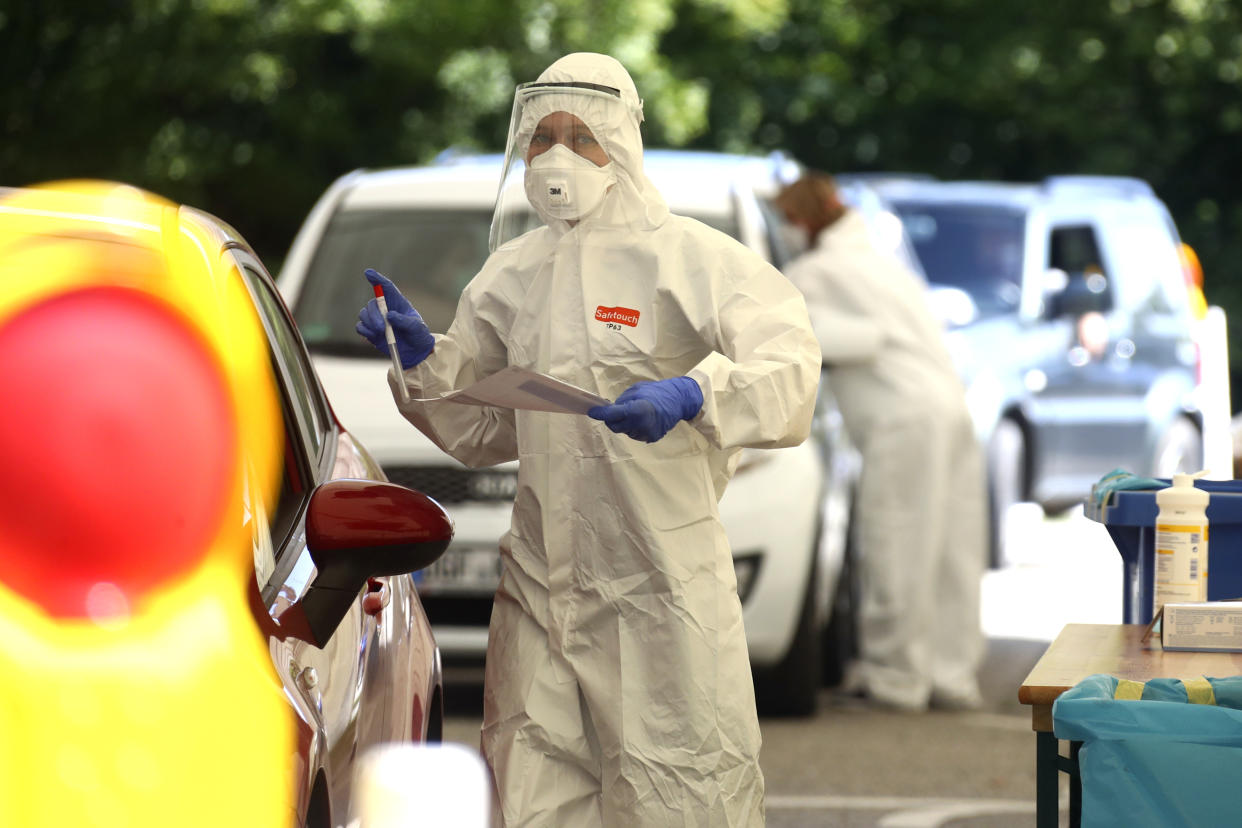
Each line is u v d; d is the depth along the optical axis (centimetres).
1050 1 6544
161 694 673
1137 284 3825
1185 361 3916
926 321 2091
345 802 842
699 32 6100
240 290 982
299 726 738
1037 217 3634
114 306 822
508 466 1812
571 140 984
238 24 4316
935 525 2073
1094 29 6538
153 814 646
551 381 888
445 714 1950
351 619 943
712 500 1005
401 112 4853
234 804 675
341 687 866
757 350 966
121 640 685
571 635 994
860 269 2066
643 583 983
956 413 2078
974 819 1591
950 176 6700
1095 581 3186
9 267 830
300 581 855
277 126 4659
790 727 1980
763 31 6150
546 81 991
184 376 809
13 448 753
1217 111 6544
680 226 998
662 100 5147
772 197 2269
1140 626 1094
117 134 4241
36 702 649
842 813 1608
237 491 812
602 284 994
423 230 2117
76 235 877
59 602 693
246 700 708
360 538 861
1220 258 6625
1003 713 2100
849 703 2134
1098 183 4009
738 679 997
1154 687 849
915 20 6588
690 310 981
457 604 1806
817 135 6612
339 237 2119
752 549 1861
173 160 4322
